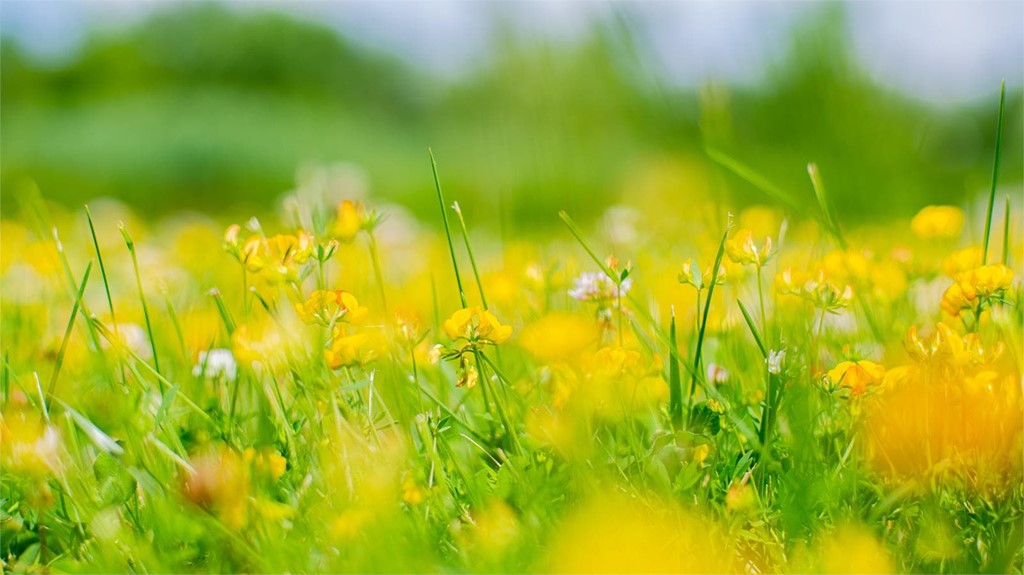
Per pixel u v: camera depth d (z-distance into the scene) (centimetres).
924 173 362
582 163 331
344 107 977
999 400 143
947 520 141
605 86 359
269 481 141
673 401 148
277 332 146
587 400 145
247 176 712
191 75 998
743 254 149
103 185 674
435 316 158
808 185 351
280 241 147
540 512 141
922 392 144
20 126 781
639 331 151
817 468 143
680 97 235
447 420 147
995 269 146
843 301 149
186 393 154
